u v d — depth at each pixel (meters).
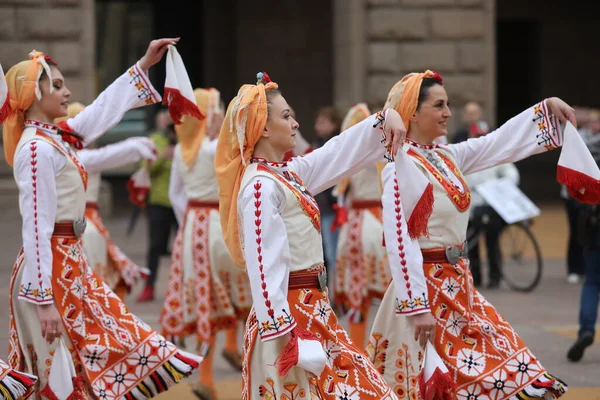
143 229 35.44
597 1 58.03
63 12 35.22
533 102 58.88
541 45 58.09
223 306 15.16
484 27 37.28
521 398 10.33
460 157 11.18
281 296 8.88
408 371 10.69
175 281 15.58
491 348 10.54
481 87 37.41
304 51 49.00
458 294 10.64
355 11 36.50
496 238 24.38
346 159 9.99
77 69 35.50
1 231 33.41
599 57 58.28
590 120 22.75
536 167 59.25
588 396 14.11
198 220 15.33
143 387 11.35
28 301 10.87
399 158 9.95
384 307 10.83
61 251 11.26
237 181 9.50
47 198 10.98
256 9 48.66
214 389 14.33
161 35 54.44
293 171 9.66
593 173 10.62
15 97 11.35
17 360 11.27
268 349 9.16
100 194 38.44
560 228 35.44
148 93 12.23
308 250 9.36
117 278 17.25
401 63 36.72
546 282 24.83
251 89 9.41
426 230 9.94
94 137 12.16
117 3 54.88
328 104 49.16
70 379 11.05
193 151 15.45
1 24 34.81
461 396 10.46
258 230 8.96
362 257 16.23
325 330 9.30
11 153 11.64
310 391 9.12
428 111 10.89
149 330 11.54
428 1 36.72
